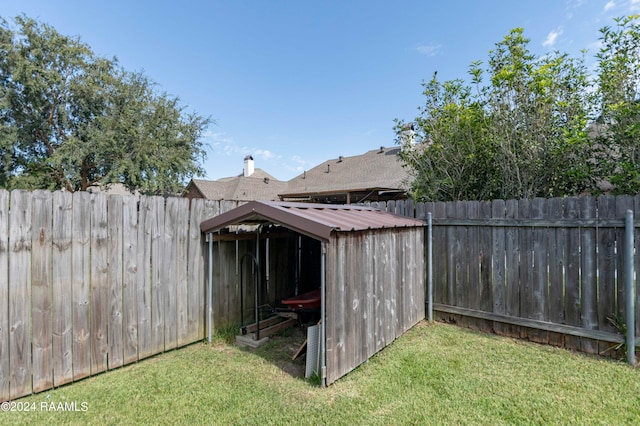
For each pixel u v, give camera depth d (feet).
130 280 11.75
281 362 12.00
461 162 19.25
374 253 12.60
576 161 16.06
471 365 11.45
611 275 11.89
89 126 49.11
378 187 42.22
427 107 21.01
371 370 11.15
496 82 16.69
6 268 8.90
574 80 16.87
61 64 49.26
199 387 10.08
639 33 14.46
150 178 50.08
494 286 14.80
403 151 22.21
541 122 16.34
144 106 52.01
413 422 8.20
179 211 13.39
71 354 10.20
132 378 10.66
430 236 16.85
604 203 12.07
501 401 9.10
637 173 13.11
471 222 15.52
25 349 9.26
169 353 12.84
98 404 9.09
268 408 8.89
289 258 18.90
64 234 10.06
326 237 9.93
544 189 17.15
